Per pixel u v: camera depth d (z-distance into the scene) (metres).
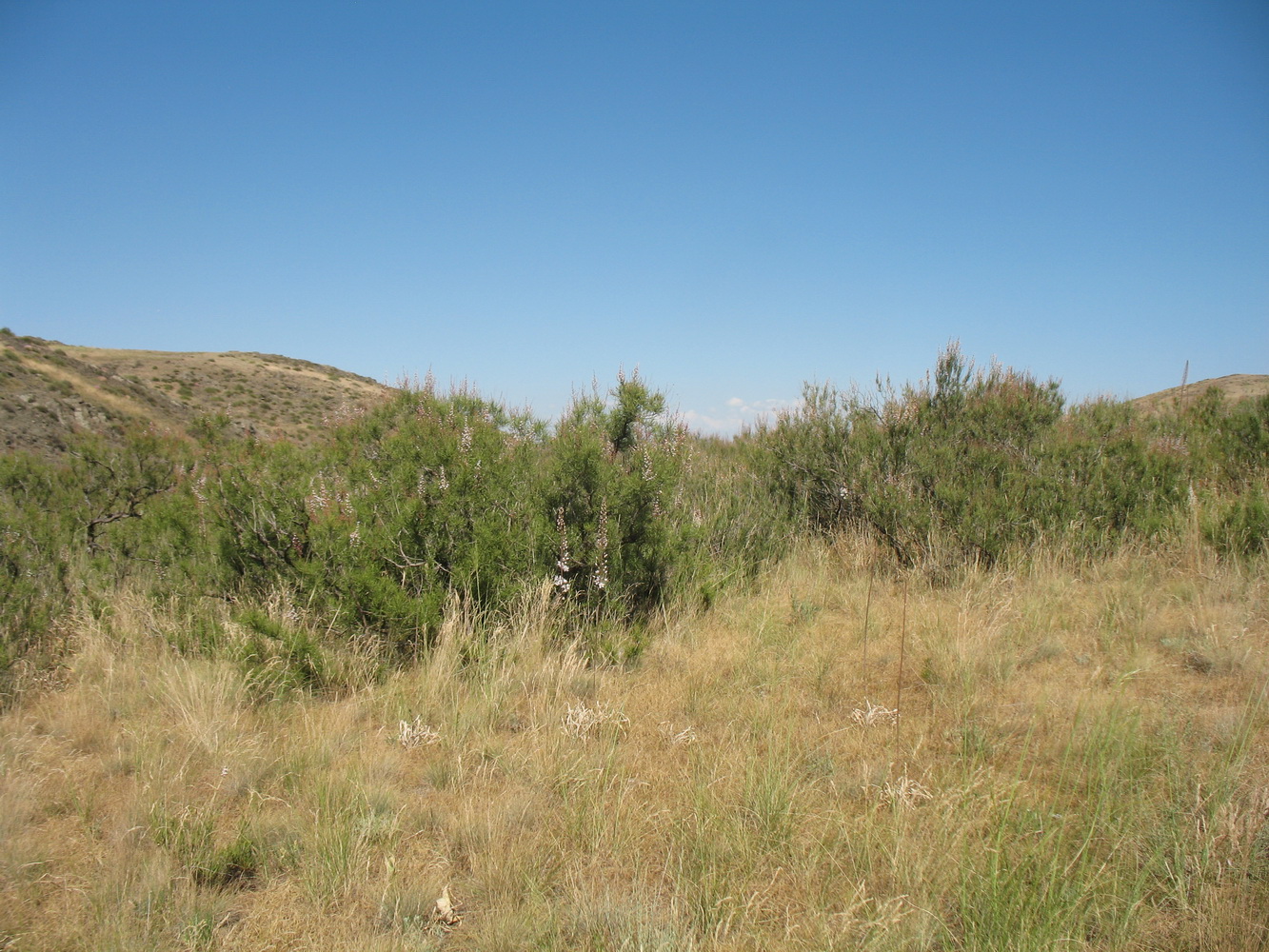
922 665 4.90
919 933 2.42
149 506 7.30
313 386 57.06
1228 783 3.02
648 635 5.71
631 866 2.93
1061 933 2.34
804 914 2.62
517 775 3.66
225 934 2.63
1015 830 2.90
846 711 4.31
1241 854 2.66
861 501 8.05
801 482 8.84
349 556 5.33
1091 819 2.90
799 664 4.98
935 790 3.30
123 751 3.89
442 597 5.34
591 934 2.53
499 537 5.64
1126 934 2.39
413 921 2.65
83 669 4.96
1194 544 6.65
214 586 5.95
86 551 7.07
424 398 7.94
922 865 2.70
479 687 4.58
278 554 5.86
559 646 5.34
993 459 7.91
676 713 4.39
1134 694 4.23
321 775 3.55
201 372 52.00
